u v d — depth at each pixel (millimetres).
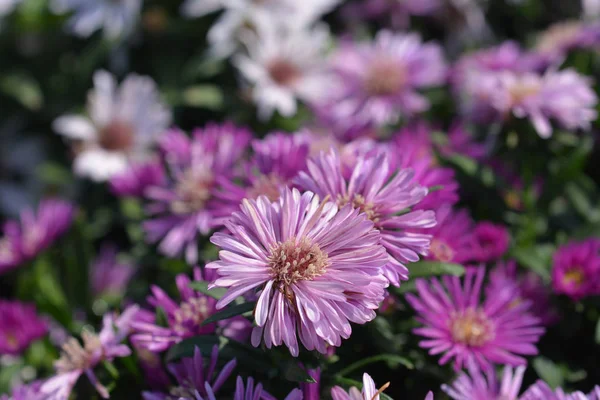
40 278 435
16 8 543
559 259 348
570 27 455
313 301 283
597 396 311
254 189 332
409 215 300
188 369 310
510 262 356
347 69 456
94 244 498
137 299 389
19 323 395
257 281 285
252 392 299
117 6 523
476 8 554
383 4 553
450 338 322
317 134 425
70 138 542
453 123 454
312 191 305
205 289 310
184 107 520
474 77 424
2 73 561
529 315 334
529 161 391
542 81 390
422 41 571
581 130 411
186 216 374
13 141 570
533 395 316
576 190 411
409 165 326
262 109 465
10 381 398
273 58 476
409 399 334
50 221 432
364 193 305
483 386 316
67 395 325
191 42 548
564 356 355
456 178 381
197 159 377
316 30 527
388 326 324
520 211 386
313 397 302
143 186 402
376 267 286
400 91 446
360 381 319
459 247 337
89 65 540
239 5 487
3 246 436
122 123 485
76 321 423
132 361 329
